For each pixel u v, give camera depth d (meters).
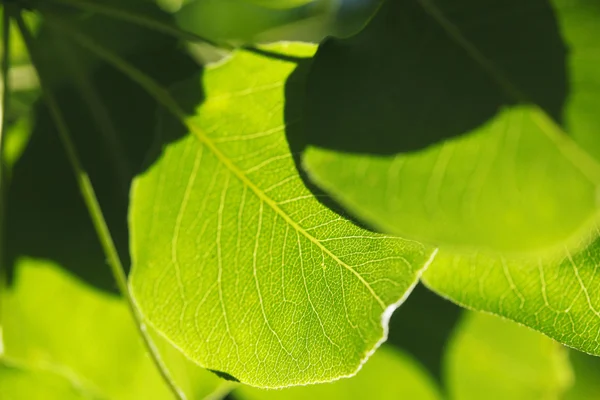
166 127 0.34
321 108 0.30
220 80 0.34
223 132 0.33
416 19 0.30
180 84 0.34
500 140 0.29
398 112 0.29
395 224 0.29
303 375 0.33
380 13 0.30
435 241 0.28
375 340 0.32
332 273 0.32
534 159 0.28
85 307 0.40
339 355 0.32
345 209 0.32
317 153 0.29
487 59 0.29
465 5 0.30
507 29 0.29
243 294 0.33
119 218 0.40
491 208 0.28
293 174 0.32
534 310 0.34
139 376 0.40
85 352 0.40
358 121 0.29
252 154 0.33
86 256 0.40
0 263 0.38
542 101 0.29
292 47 0.33
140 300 0.34
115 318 0.40
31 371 0.40
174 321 0.34
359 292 0.32
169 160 0.34
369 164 0.29
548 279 0.34
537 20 0.29
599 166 0.28
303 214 0.32
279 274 0.33
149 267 0.34
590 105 0.28
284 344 0.33
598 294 0.34
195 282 0.33
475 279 0.34
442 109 0.29
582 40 0.29
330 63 0.30
